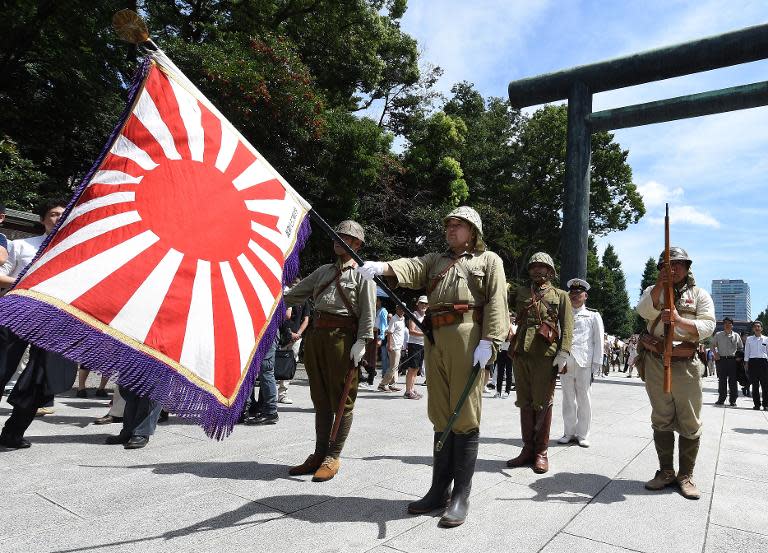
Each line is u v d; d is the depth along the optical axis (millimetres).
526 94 14461
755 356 10836
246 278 2717
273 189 3076
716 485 4191
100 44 14844
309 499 3398
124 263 2279
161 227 2461
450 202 23438
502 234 28703
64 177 16641
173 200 2547
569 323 4637
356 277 4035
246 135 14164
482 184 33875
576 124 13852
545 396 4520
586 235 13836
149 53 2594
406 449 4906
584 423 5535
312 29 18641
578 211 13734
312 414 6711
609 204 34469
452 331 3203
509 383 10633
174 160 2629
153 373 2207
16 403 4238
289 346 7023
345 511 3207
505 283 3270
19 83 15297
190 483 3631
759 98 12062
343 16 18859
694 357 4008
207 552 2561
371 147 16297
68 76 14969
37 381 4254
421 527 3004
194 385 2330
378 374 14461
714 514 3482
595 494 3814
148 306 2273
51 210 4773
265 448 4730
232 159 2900
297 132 14422
